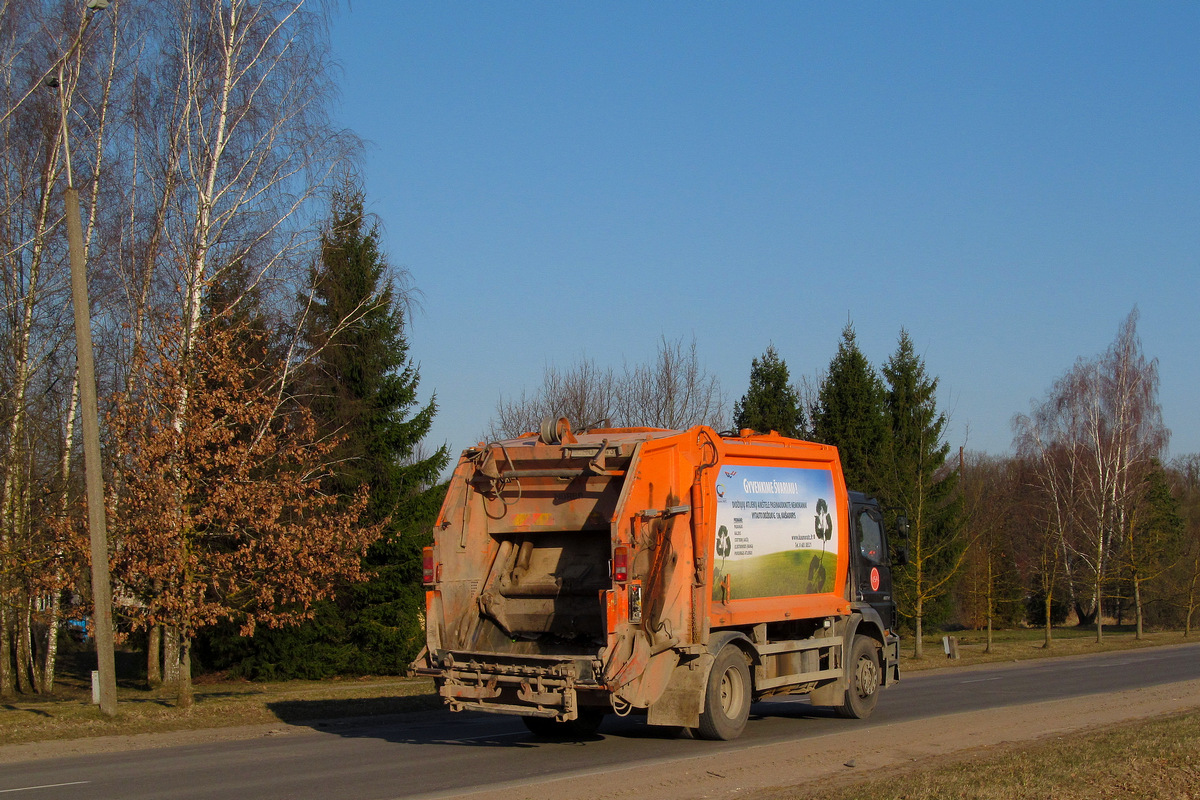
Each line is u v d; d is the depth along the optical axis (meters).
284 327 23.42
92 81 23.19
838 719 14.14
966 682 21.98
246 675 27.00
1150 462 52.19
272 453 17.38
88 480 15.32
